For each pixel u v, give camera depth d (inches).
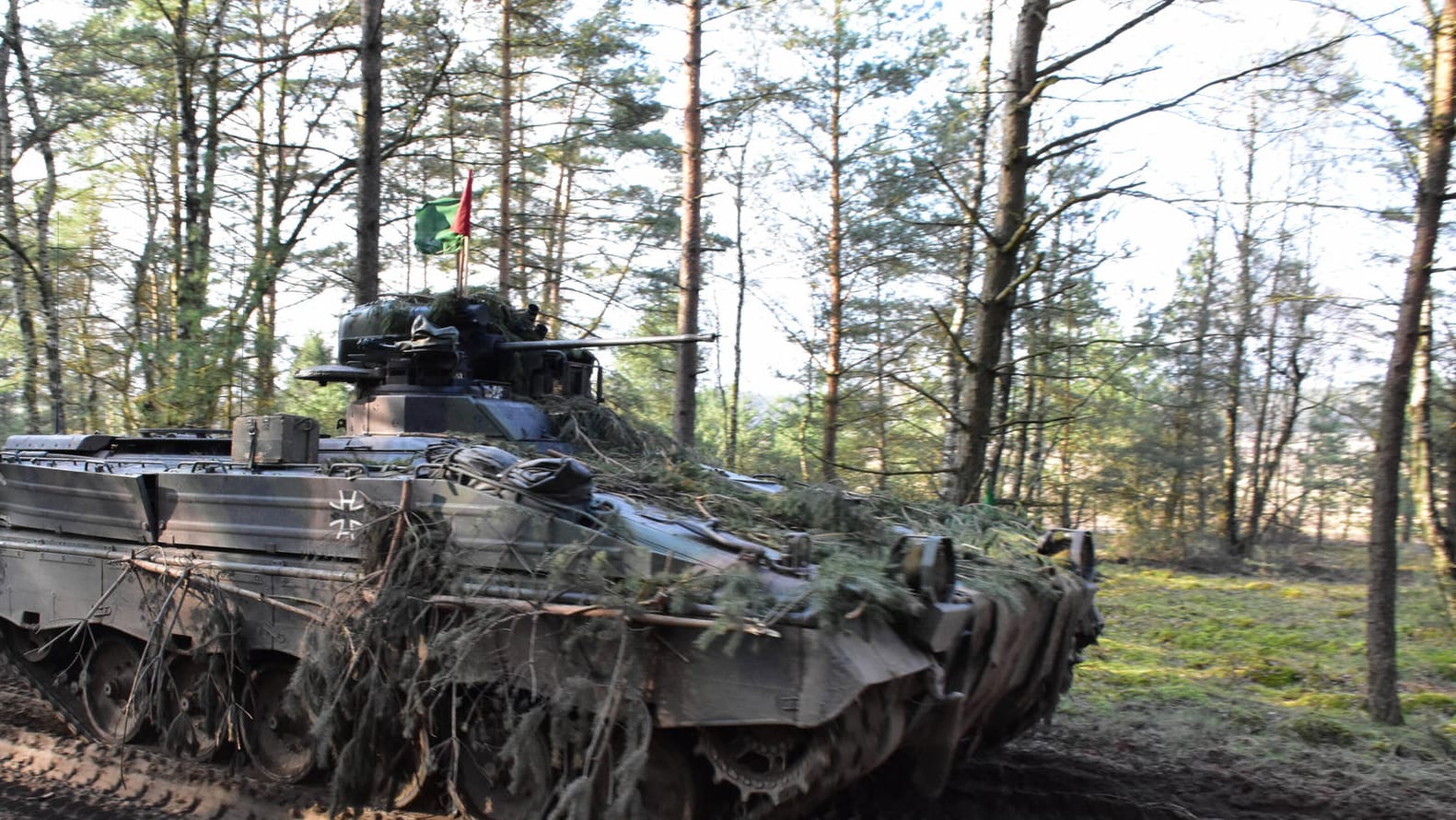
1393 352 380.8
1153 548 1129.4
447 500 227.8
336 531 242.4
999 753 315.9
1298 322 998.4
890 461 1000.2
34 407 814.5
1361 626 587.5
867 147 853.2
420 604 226.1
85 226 999.6
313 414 766.5
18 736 313.9
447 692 232.8
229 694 271.1
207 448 333.7
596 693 207.6
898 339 864.9
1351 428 1242.6
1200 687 414.3
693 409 634.2
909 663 194.2
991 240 384.8
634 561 208.1
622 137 834.8
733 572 198.4
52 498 310.2
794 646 189.0
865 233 843.4
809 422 947.3
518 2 754.8
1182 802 275.7
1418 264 376.8
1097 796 273.0
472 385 328.5
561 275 916.6
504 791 235.6
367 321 350.3
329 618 234.7
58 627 308.0
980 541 273.0
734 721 194.2
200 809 261.6
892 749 201.6
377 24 584.1
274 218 884.0
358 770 231.5
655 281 1010.7
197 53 655.8
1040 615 246.5
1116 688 410.6
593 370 394.9
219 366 611.2
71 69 796.6
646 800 216.1
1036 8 382.6
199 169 715.4
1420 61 396.8
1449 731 353.4
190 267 650.8
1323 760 314.0
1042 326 879.7
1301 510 1457.9
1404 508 1412.4
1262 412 1225.4
